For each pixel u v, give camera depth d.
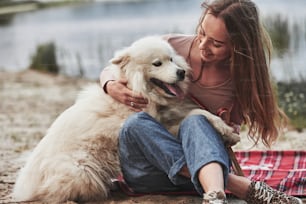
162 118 4.79
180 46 4.99
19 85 15.30
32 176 4.62
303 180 4.59
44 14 38.47
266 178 4.75
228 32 4.33
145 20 27.67
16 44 24.78
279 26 13.43
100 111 4.71
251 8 4.42
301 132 7.59
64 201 4.48
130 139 4.34
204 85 4.74
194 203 4.34
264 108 4.55
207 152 3.88
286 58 11.87
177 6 34.03
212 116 4.38
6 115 10.60
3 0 45.69
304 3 19.89
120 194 4.71
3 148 7.27
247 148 6.54
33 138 8.07
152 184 4.53
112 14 33.91
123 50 4.93
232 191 4.12
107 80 4.79
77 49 20.92
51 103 11.98
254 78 4.46
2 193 4.99
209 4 4.38
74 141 4.59
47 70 18.14
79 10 39.25
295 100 9.00
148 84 4.82
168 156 4.14
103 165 4.63
